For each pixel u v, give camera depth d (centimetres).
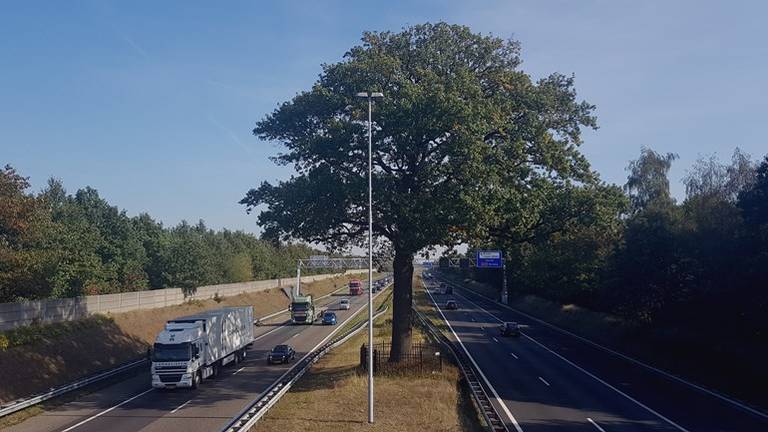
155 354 3403
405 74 3653
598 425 2356
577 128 3716
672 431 2255
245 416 2453
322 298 12694
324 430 2259
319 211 3378
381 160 3569
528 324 7306
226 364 4291
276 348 4594
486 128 3216
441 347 4578
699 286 4256
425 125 3178
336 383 3294
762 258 3350
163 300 6488
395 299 3803
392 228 3662
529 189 3394
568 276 6888
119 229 8231
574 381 3466
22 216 3969
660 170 6506
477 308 9581
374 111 3303
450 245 3550
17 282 3909
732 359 3656
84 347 4262
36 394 3219
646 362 4247
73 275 5334
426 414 2488
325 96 3528
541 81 3738
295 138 3775
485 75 3712
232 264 9944
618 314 5634
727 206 4212
